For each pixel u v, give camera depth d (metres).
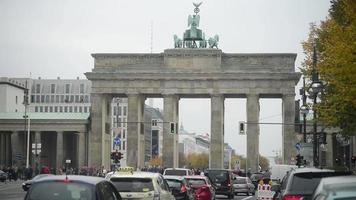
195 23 185.12
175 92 179.50
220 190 87.31
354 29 56.75
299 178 33.53
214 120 178.00
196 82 179.50
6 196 82.12
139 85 181.00
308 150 87.94
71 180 27.05
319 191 21.33
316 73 66.94
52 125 199.62
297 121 127.69
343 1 60.66
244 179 109.62
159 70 179.75
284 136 175.38
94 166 180.75
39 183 27.00
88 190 26.62
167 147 178.25
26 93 185.12
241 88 177.88
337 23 64.06
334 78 60.03
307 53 85.44
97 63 182.25
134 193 38.34
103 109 182.62
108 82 181.88
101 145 181.88
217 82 178.50
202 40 184.75
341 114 63.97
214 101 178.12
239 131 133.00
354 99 56.97
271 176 86.69
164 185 41.81
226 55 178.62
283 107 176.75
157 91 180.50
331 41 63.56
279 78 176.38
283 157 175.50
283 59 177.12
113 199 28.69
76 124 198.38
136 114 181.00
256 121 176.38
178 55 179.75
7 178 155.75
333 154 169.88
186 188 51.69
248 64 177.88
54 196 26.47
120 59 181.75
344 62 56.12
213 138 178.00
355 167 89.56
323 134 81.38
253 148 176.00
